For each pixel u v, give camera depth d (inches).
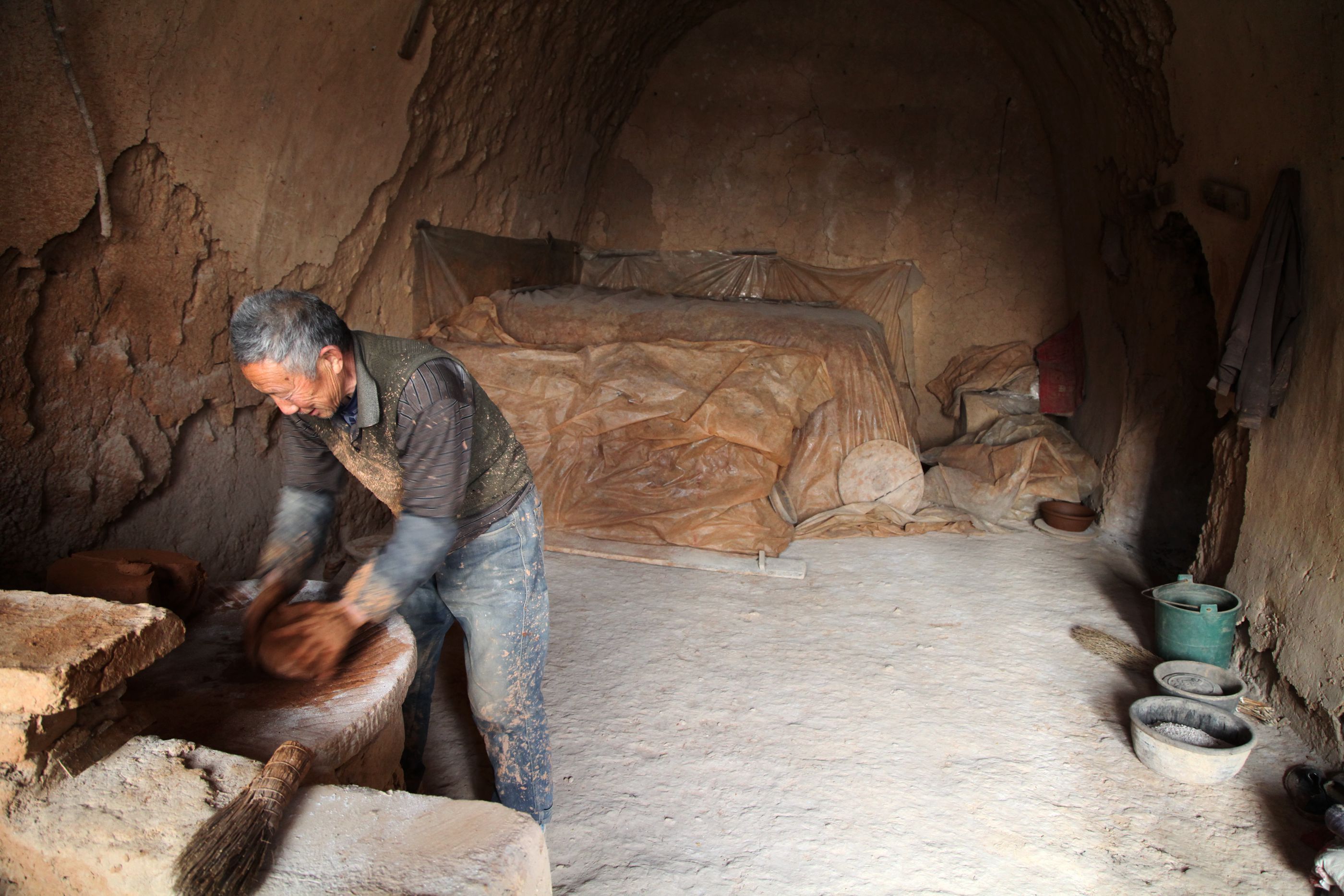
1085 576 176.4
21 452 102.3
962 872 88.2
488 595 75.5
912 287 276.1
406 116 165.6
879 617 152.4
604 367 193.8
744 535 181.9
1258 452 131.8
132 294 114.0
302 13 127.4
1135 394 204.7
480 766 102.3
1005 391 255.4
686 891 83.4
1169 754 104.4
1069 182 245.1
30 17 92.9
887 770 105.6
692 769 104.1
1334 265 116.3
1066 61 221.5
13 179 95.7
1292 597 120.4
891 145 273.0
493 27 182.5
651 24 254.1
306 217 144.8
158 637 58.1
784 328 214.4
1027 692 126.8
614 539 182.1
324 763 59.4
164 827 48.0
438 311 201.5
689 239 287.6
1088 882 87.7
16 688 49.4
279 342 56.3
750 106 277.6
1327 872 83.4
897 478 204.4
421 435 63.1
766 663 133.0
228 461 134.1
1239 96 141.1
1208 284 182.1
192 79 113.6
